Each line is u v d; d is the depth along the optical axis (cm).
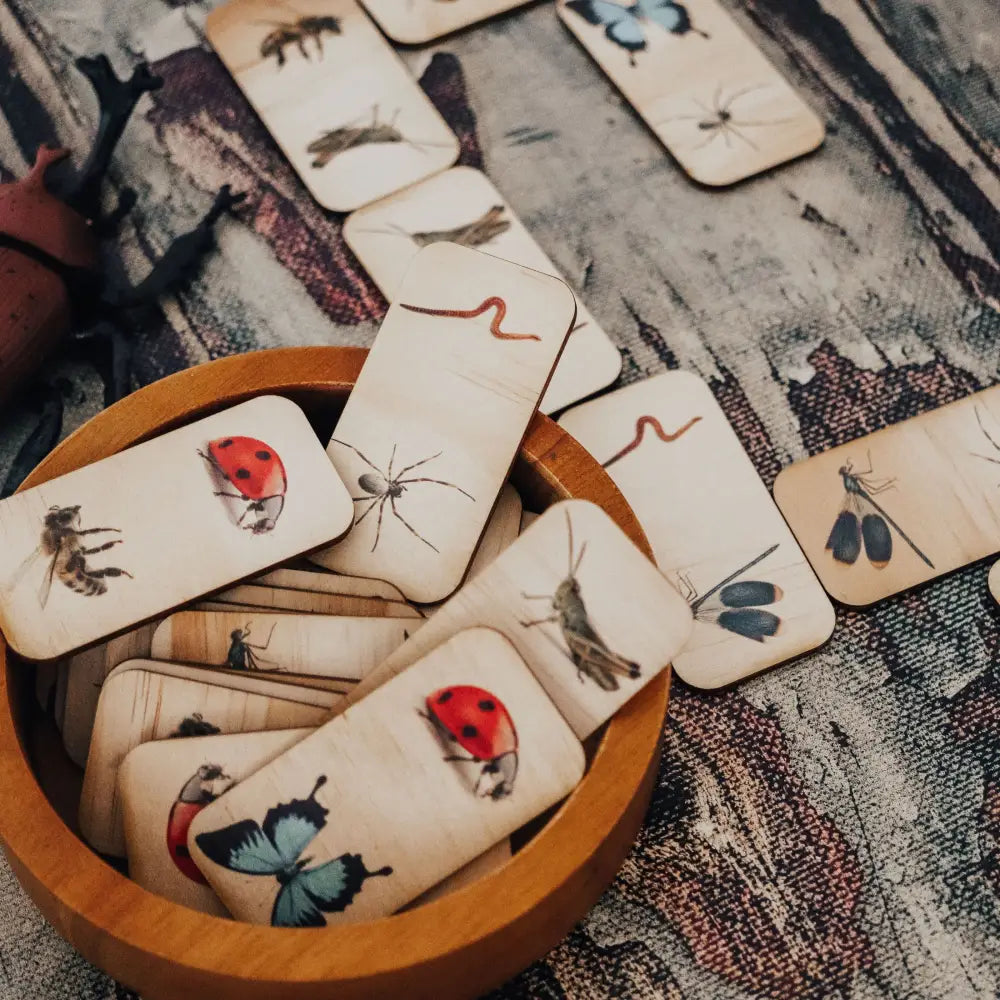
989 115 51
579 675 36
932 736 43
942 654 44
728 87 51
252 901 35
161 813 36
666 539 45
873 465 46
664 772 43
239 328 48
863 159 51
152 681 37
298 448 38
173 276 48
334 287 49
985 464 46
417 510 38
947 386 48
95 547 37
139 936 33
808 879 42
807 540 45
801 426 47
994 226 50
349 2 53
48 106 51
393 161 50
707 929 41
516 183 51
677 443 46
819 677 44
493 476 38
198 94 52
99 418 38
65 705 38
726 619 44
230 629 38
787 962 41
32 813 34
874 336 48
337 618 38
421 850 35
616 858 36
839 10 53
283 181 50
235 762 36
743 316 49
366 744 35
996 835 42
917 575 45
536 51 52
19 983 41
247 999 33
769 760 43
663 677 36
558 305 39
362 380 39
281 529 37
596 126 51
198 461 38
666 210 50
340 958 33
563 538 36
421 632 36
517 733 35
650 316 49
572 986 41
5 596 36
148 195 50
